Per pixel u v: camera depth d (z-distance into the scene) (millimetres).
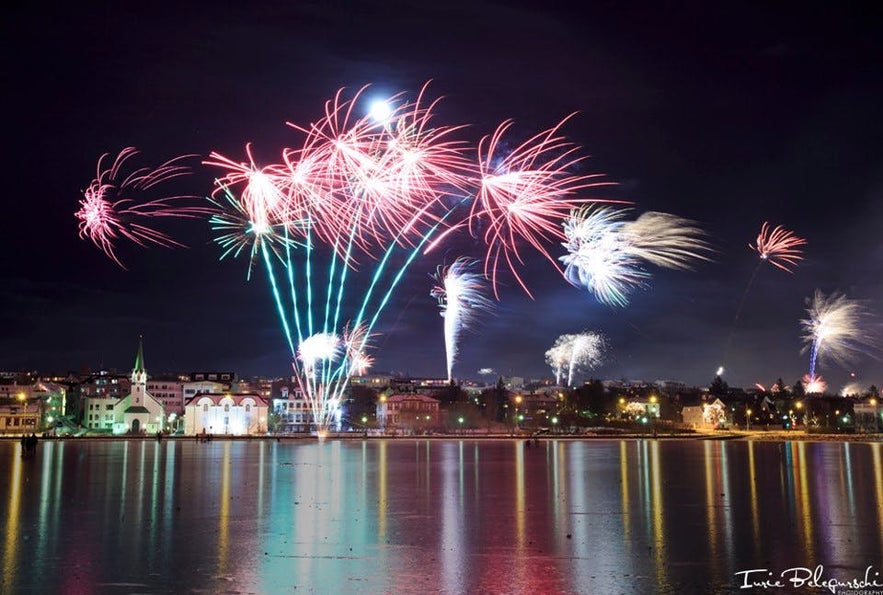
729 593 29859
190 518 47188
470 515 48781
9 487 64438
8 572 32750
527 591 30062
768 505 53281
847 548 37562
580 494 60469
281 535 41219
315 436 192750
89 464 92500
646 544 38906
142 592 29781
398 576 32281
